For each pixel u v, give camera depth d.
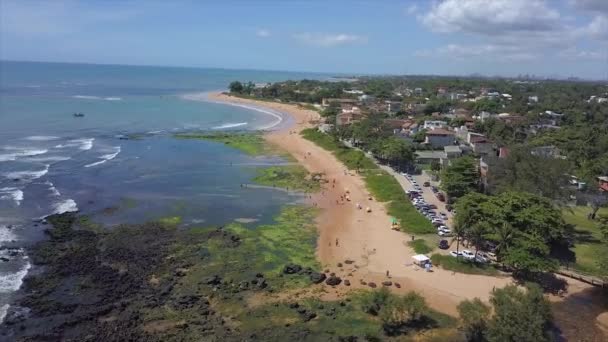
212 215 75.81
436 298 51.19
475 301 45.00
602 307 50.53
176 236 66.62
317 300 50.50
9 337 42.03
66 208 75.00
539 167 78.00
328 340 43.38
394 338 43.94
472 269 57.50
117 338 42.75
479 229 58.97
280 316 47.28
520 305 43.00
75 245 61.69
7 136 129.75
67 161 105.19
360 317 47.28
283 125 176.75
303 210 79.88
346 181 98.50
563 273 57.72
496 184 81.88
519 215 60.44
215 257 60.47
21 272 53.69
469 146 121.31
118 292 50.78
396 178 98.75
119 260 58.31
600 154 111.94
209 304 49.34
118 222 70.69
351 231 70.56
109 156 113.00
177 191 87.75
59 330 43.53
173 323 45.62
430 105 197.62
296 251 62.97
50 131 141.75
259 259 60.25
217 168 106.88
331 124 165.38
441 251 62.56
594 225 75.38
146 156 115.81
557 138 128.12
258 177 99.94
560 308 50.16
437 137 123.88
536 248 55.53
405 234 69.31
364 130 133.50
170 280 54.06
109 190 85.94
